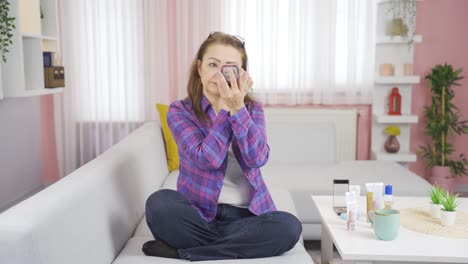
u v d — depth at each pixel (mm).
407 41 3746
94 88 3842
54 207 1219
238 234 1507
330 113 3797
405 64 3785
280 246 1518
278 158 3207
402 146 3971
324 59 3797
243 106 1543
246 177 1667
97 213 1497
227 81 1563
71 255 1253
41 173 4016
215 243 1518
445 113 3789
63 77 3373
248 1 3762
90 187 1485
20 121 3645
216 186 1642
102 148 3922
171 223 1499
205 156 1549
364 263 1411
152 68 3832
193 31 3787
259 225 1503
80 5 3762
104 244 1506
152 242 1563
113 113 3904
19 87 2826
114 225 1629
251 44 3793
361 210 1852
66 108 3848
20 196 3650
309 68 3836
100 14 3781
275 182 2666
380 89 3883
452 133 3908
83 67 3850
